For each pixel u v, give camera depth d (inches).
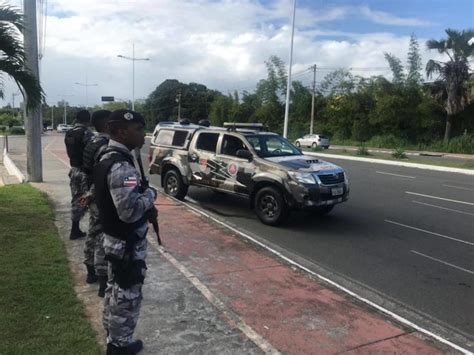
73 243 259.0
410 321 189.0
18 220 299.3
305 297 203.8
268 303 194.5
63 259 225.0
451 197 510.9
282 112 2363.4
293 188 331.9
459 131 1722.4
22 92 330.3
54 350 140.6
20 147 1376.7
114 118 124.6
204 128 424.5
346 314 188.2
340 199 349.7
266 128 425.1
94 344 145.7
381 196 505.7
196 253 258.5
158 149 458.6
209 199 451.8
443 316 196.5
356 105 1972.2
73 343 145.5
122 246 125.0
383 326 179.3
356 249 293.6
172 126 460.1
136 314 132.3
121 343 130.9
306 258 272.8
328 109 2123.5
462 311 202.2
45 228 282.7
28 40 464.1
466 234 338.0
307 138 1739.7
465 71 1537.9
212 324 169.3
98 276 183.9
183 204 405.7
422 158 1213.7
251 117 2508.6
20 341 144.7
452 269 258.1
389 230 345.7
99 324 161.5
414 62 1857.8
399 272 251.4
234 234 305.7
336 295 209.0
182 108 3730.3
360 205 446.9
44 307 169.8
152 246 265.9
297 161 355.6
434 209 434.6
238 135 384.8
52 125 4726.9
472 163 1005.8
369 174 737.6
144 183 132.6
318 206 333.7
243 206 422.9
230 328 166.9
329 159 1106.1
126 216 121.6
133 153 138.4
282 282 221.0
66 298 178.7
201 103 3710.6
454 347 167.2
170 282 208.7
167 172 445.7
